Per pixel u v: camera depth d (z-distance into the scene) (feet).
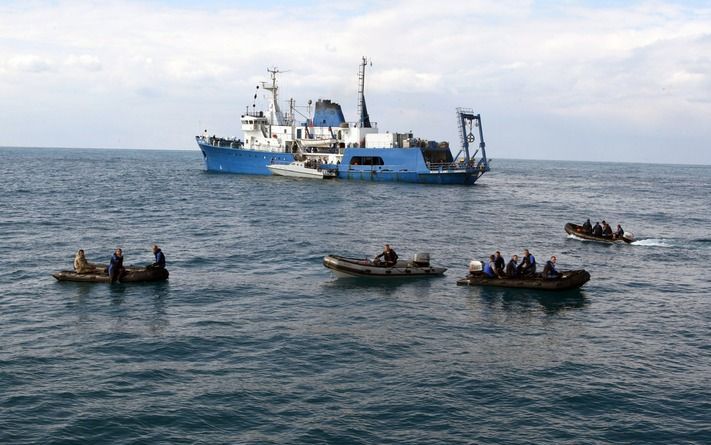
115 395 63.62
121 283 111.24
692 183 576.61
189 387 65.98
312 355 76.13
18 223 181.98
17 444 53.62
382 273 119.55
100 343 79.15
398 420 59.52
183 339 81.15
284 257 139.23
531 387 67.72
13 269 121.08
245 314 93.61
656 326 91.91
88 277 111.65
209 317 91.56
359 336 83.92
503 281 113.70
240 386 66.44
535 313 97.66
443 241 168.35
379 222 200.85
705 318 96.73
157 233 170.91
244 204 246.06
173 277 117.70
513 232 190.19
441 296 107.14
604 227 176.35
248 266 129.18
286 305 99.19
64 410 60.03
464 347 80.48
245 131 382.83
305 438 55.77
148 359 73.87
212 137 395.55
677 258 150.30
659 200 346.13
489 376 70.49
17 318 89.35
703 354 79.71
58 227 177.47
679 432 58.39
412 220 208.54
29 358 73.26
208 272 122.72
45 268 122.83
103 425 57.41
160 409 60.75
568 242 173.17
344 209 233.55
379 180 346.13
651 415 61.67
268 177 370.94
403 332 86.17
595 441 56.44
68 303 97.91
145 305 97.50
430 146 348.59
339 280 118.01
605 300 107.04
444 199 284.61
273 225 189.37
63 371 69.56
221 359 74.33
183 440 55.11
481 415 60.90
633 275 128.88
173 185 335.06
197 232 173.88
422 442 55.62
